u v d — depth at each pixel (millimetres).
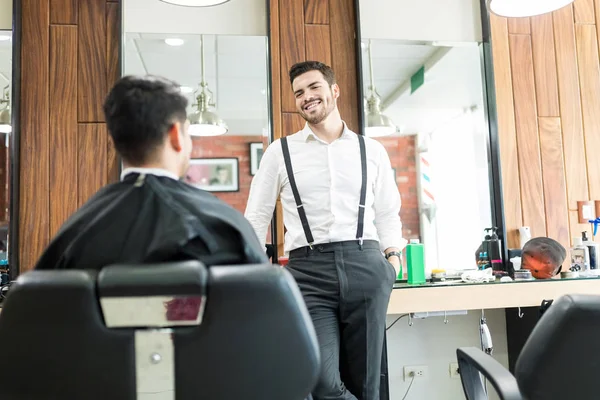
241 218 916
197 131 3076
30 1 2441
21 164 2363
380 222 1827
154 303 698
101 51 2467
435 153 2881
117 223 839
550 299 2145
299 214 1673
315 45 2615
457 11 2812
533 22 2803
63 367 707
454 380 2664
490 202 2721
